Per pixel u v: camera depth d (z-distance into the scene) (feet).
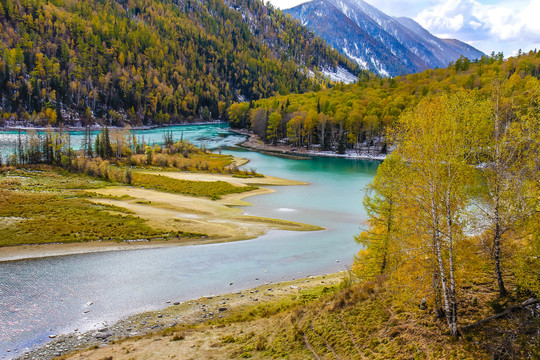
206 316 97.30
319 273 134.92
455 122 56.90
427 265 57.98
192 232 178.91
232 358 65.98
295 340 69.26
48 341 84.79
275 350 67.31
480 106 59.36
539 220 54.24
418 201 59.41
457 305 61.46
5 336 86.69
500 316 54.39
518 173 56.29
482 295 62.39
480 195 59.11
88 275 126.93
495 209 57.47
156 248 157.48
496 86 60.59
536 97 57.82
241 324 87.25
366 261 93.20
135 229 175.83
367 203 91.45
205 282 124.57
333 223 206.08
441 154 56.39
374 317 68.39
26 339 85.66
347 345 62.39
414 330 59.36
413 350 54.85
